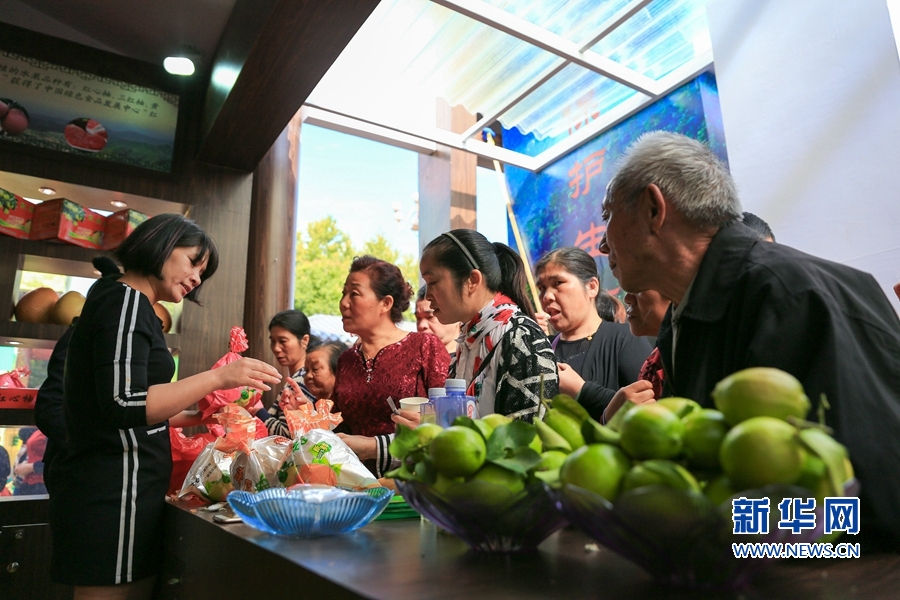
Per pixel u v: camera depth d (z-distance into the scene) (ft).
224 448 3.83
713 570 1.43
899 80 6.52
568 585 1.58
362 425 5.88
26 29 8.50
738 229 2.75
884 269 6.39
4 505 6.87
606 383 6.04
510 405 4.00
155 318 4.49
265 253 9.91
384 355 5.91
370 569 1.80
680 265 2.83
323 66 7.22
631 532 1.42
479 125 11.33
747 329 2.42
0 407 7.32
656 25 9.53
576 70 10.98
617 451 1.57
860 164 6.73
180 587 3.53
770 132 7.68
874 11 6.81
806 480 1.41
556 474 1.78
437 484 1.98
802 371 2.16
